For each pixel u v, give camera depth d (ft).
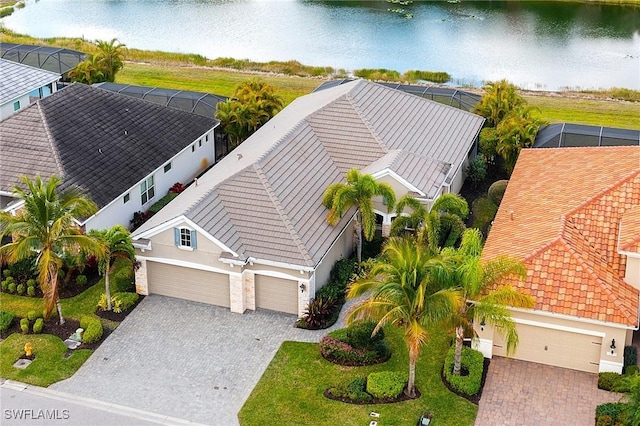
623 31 290.35
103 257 118.21
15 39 278.46
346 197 127.24
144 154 156.25
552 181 139.03
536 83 240.73
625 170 130.41
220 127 183.83
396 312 98.12
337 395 106.83
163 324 123.13
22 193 116.57
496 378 110.22
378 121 155.84
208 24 312.09
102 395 107.86
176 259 125.39
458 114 175.94
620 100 224.12
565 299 108.17
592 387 108.27
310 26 305.94
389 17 314.96
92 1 353.92
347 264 133.39
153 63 259.80
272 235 123.34
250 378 111.14
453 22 305.32
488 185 168.86
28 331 120.88
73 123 153.28
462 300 100.07
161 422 102.89
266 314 125.49
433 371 111.75
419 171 142.82
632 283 112.37
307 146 146.61
